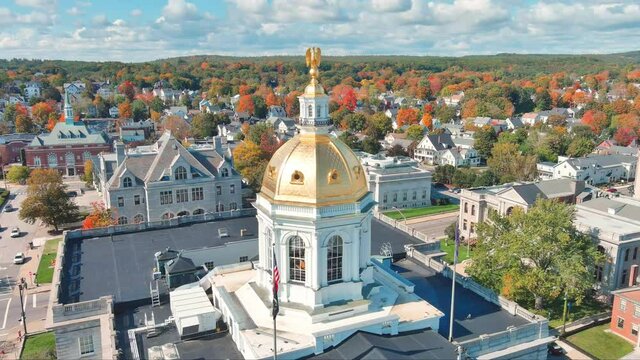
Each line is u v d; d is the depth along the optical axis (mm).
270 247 53750
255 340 47156
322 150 50875
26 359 66312
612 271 93938
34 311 89938
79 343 57562
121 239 81812
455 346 48656
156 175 120438
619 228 99750
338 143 52500
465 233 133250
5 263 112312
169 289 63656
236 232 84750
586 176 193500
